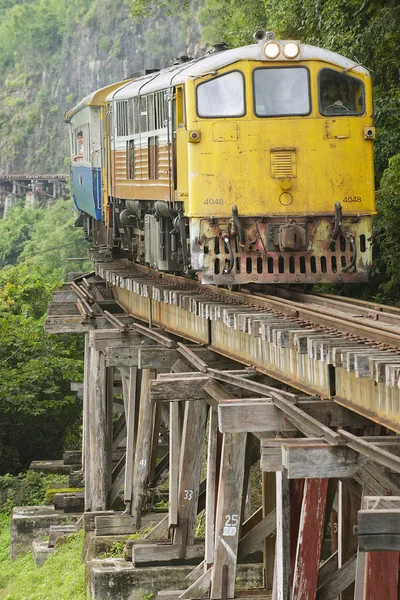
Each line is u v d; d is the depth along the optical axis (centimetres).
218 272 3216
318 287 4300
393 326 2194
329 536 3106
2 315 7925
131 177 4225
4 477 6206
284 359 2312
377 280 4000
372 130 3269
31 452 7162
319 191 3241
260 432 2277
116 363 3559
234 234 3206
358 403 1925
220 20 8944
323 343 2017
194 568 3167
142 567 3216
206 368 2623
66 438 7200
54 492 5291
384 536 1445
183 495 3181
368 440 1789
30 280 9050
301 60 3259
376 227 3691
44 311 8500
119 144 4494
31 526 4959
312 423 1911
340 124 3259
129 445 3969
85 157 5756
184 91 3266
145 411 3744
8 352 7219
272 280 3206
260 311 2650
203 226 3216
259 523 2683
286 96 3256
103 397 4241
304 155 3241
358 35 4238
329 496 2159
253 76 3247
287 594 2011
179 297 3162
